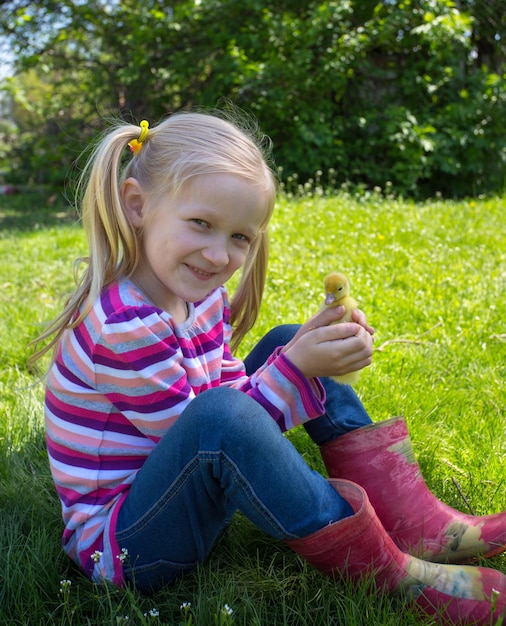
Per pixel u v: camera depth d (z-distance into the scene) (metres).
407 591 1.60
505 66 10.29
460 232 5.82
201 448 1.50
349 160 8.95
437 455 2.32
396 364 3.04
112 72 10.16
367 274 4.44
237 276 4.45
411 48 9.22
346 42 8.73
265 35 9.05
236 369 2.05
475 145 8.84
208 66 9.33
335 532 1.55
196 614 1.58
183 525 1.60
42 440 2.47
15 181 11.96
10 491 2.10
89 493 1.71
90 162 1.98
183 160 1.65
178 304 1.87
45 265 5.32
